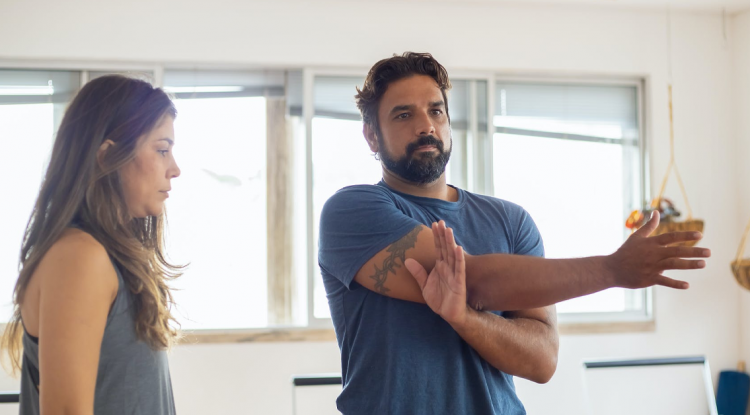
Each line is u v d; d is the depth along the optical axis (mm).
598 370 2809
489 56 3932
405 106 1323
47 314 957
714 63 4160
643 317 4098
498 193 4012
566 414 3914
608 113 4141
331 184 3824
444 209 1347
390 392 1196
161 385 1128
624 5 4012
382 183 1406
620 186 4129
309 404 2428
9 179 3600
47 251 1004
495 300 1121
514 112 4043
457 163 3945
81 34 3619
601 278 1047
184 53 3697
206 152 3801
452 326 1199
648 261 1005
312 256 3783
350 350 1280
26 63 3625
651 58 4094
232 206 3811
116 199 1076
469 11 3922
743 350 4078
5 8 3568
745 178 4086
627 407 2777
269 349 3709
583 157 4102
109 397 1056
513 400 1321
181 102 3785
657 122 4094
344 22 3816
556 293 1072
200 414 3648
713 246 4117
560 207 4070
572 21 4016
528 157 4051
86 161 1053
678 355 4059
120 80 1108
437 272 1123
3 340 1166
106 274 1017
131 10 3662
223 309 3785
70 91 3660
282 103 3859
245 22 3744
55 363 937
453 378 1222
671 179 4098
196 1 3711
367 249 1211
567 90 4105
